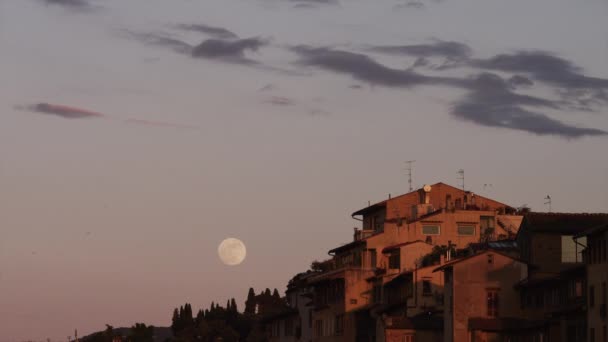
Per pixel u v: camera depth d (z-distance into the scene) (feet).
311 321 495.00
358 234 494.18
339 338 449.89
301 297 513.04
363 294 447.42
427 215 467.11
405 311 402.93
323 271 512.63
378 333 406.00
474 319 367.25
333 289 463.01
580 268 323.37
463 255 426.51
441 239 465.88
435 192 497.46
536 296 361.30
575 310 320.91
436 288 404.57
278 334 558.97
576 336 323.98
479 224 469.57
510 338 363.15
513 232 462.19
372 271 449.06
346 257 488.02
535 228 372.17
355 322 442.91
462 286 369.91
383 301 435.94
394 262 444.14
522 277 369.09
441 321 392.68
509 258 370.32
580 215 377.09
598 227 304.50
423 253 438.40
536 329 346.33
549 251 371.56
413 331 388.98
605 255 302.86
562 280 340.59
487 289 369.30
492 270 370.32
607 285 299.17
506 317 367.66
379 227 511.40
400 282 420.36
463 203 489.26
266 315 587.68
